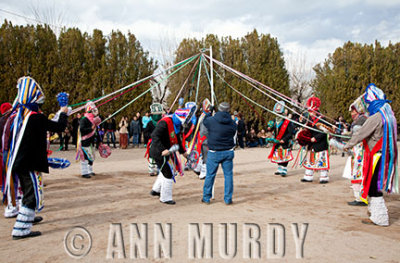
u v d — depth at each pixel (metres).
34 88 4.25
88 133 8.27
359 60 25.72
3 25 17.39
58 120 4.40
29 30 18.06
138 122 18.66
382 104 4.63
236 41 23.48
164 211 5.21
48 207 5.44
